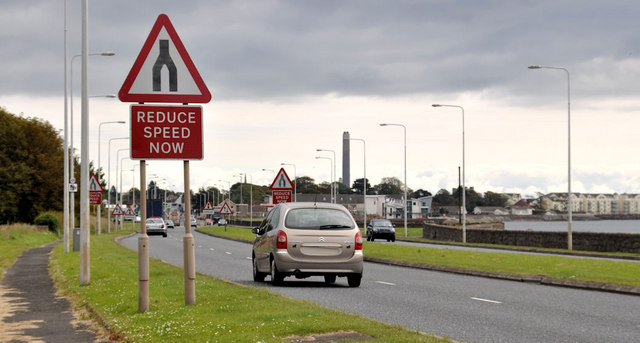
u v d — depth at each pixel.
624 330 10.50
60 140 82.25
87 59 18.83
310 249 17.23
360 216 162.25
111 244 40.69
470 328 10.68
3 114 78.12
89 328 11.13
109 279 18.33
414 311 12.70
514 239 49.81
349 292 16.09
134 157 10.30
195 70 10.35
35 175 77.75
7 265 26.69
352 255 17.38
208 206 73.38
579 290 16.91
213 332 9.16
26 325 11.52
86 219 17.91
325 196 197.12
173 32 10.34
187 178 10.77
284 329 9.26
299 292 16.00
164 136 10.34
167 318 10.59
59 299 15.45
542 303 14.03
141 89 10.26
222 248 41.41
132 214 87.12
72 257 28.77
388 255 30.06
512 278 20.19
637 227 188.00
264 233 18.48
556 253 39.31
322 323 9.66
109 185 77.75
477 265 23.77
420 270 23.98
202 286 15.26
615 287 16.61
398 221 115.00
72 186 34.41
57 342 9.88
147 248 11.52
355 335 8.94
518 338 9.75
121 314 11.66
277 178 27.73
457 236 57.78
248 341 8.42
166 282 16.50
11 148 77.44
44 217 70.56
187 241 11.74
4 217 76.44
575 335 10.02
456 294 15.76
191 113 10.38
